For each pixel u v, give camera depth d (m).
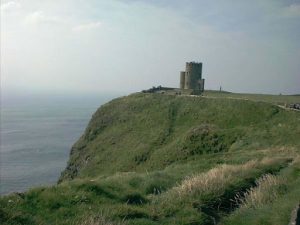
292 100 82.25
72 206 11.84
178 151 55.72
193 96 90.56
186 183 14.95
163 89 117.56
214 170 17.84
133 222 10.96
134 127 85.31
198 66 117.75
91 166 78.06
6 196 11.72
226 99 78.88
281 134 46.97
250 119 65.69
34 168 111.81
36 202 11.73
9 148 143.62
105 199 13.11
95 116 101.31
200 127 59.66
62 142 158.00
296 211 10.78
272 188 14.52
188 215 12.05
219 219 12.33
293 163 21.19
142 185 17.33
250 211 12.30
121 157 73.25
